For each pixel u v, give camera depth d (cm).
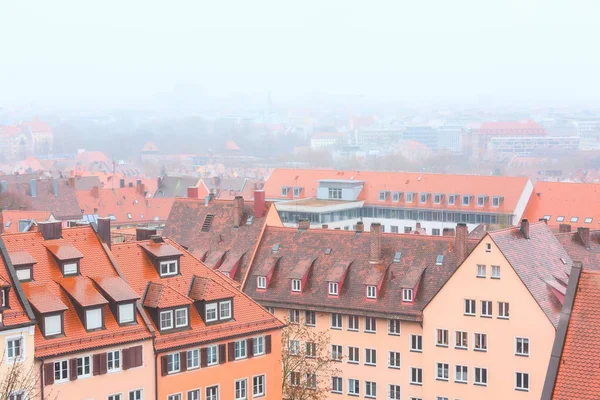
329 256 14025
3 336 8650
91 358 9225
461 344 12394
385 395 13012
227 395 10231
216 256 14912
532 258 12444
